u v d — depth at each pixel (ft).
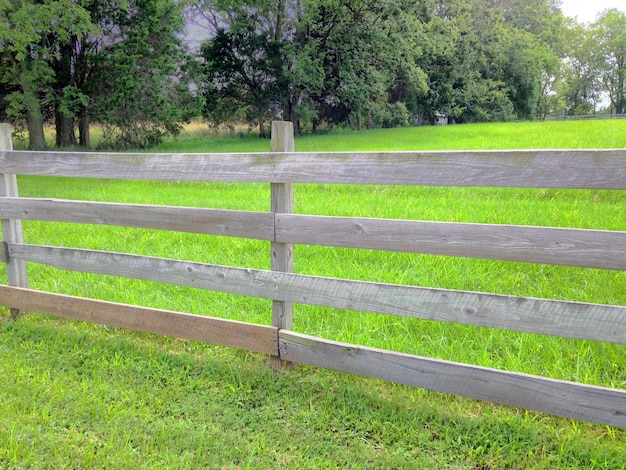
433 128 97.35
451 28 143.54
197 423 8.09
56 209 10.91
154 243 18.25
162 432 7.70
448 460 7.23
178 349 10.64
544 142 48.75
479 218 19.77
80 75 73.72
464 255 7.71
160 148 75.15
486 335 10.56
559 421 7.98
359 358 8.63
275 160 8.80
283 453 7.39
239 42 103.30
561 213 19.99
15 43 51.57
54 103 70.59
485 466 7.13
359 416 8.18
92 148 75.46
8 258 11.87
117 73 71.72
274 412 8.36
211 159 9.34
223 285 9.62
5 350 10.47
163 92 73.61
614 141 45.42
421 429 7.85
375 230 8.20
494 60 168.76
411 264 15.10
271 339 9.34
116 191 31.01
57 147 73.51
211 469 7.06
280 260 9.10
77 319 11.15
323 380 9.20
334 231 8.51
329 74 109.91
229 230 9.39
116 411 8.28
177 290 13.55
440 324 11.05
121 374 9.53
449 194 26.76
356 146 59.77
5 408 8.32
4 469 7.04
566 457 7.15
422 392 8.86
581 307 7.07
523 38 172.24
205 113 106.63
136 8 70.79
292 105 112.27
